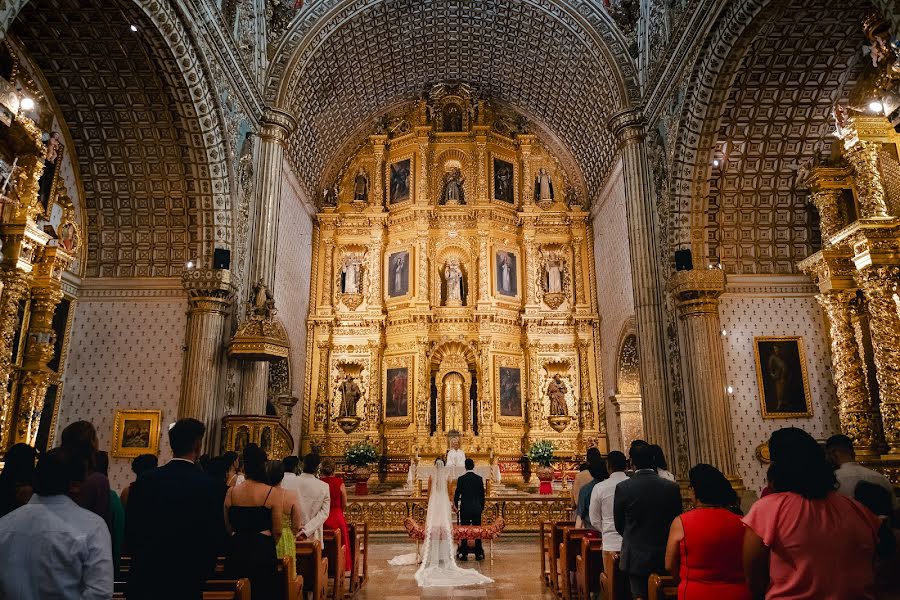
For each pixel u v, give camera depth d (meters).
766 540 3.23
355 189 25.16
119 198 14.62
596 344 23.20
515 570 10.83
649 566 5.32
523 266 24.39
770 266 14.45
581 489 8.09
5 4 7.02
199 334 14.03
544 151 25.73
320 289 23.88
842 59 12.02
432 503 10.45
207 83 12.99
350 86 22.27
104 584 3.36
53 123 13.27
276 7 17.45
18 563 3.21
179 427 4.50
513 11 20.03
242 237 15.39
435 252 24.03
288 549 5.91
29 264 10.27
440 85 25.31
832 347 12.21
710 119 12.96
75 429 4.78
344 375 23.14
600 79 18.77
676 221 14.20
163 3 11.14
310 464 7.79
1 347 9.78
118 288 14.88
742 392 13.52
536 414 22.62
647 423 14.81
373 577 10.30
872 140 10.93
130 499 4.25
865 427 11.47
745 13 10.84
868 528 3.21
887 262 10.44
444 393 22.70
